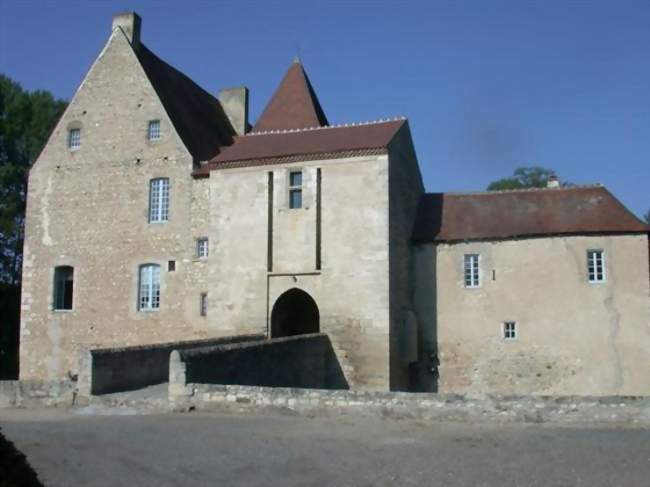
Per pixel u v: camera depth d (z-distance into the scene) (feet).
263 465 33.27
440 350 87.30
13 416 50.62
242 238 86.38
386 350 79.10
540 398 43.06
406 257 88.58
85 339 91.56
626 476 30.27
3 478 21.21
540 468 31.78
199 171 89.76
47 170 97.40
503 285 86.12
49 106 140.05
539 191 92.79
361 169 83.30
